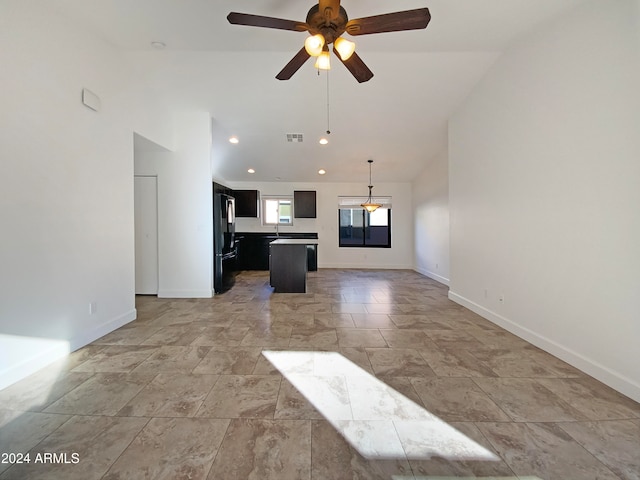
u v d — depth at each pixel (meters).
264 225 8.11
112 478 1.25
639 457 1.37
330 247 8.15
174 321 3.39
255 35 2.81
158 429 1.55
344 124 4.80
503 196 3.14
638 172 1.80
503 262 3.16
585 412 1.71
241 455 1.38
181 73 3.57
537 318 2.67
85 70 2.65
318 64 2.13
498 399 1.85
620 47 1.90
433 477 1.27
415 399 1.84
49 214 2.30
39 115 2.21
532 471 1.29
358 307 4.05
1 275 1.96
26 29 2.11
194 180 4.50
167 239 4.56
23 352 2.10
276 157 6.20
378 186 8.06
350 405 1.78
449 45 3.00
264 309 3.92
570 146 2.29
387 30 1.97
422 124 4.77
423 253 7.05
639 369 1.81
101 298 2.88
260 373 2.17
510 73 3.02
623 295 1.90
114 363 2.31
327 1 1.77
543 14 2.41
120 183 3.15
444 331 3.08
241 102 4.19
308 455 1.38
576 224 2.24
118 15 2.49
